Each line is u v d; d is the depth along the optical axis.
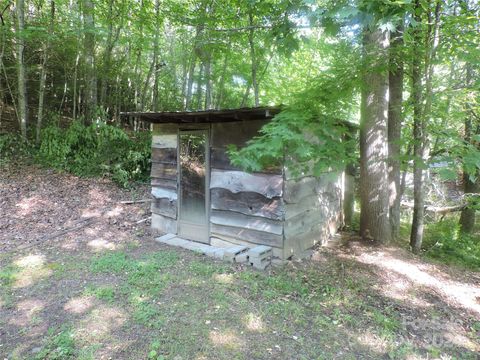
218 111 4.69
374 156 5.65
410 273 4.75
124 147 9.60
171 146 6.21
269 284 4.14
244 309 3.50
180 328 3.10
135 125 12.50
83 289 3.80
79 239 5.63
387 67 4.67
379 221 5.77
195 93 14.63
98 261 4.61
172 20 9.05
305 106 4.07
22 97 9.32
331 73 4.26
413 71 5.30
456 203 8.66
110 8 10.46
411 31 4.51
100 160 9.11
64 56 10.91
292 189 5.05
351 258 5.15
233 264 4.81
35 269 4.34
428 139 5.20
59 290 3.78
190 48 10.58
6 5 9.13
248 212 5.21
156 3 11.10
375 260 5.06
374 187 5.73
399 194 6.24
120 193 8.48
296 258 5.13
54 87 11.83
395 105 5.81
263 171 5.01
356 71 4.30
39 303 3.48
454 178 4.08
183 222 6.10
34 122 10.78
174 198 6.20
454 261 5.64
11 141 8.95
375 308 3.78
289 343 2.99
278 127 3.67
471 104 5.93
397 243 6.05
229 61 11.70
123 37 11.00
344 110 4.47
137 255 5.01
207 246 5.53
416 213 5.80
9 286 3.84
